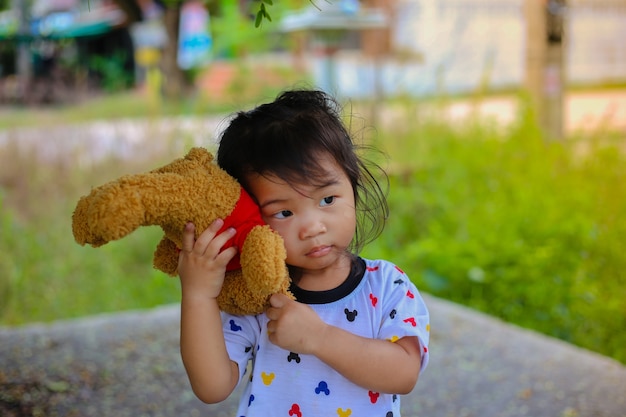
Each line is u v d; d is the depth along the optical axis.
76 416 2.97
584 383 3.28
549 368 3.44
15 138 6.30
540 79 7.07
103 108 9.04
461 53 10.39
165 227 1.49
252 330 1.66
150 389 3.25
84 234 1.34
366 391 1.61
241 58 11.05
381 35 9.83
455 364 3.51
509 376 3.38
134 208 1.32
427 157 6.35
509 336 3.82
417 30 10.23
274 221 1.51
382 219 2.08
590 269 4.48
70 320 4.18
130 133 7.31
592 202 5.10
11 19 12.19
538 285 4.37
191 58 13.62
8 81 13.38
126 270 5.27
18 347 3.61
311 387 1.61
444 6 10.39
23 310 4.59
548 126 7.09
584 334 4.12
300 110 1.57
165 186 1.39
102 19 16.06
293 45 10.66
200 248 1.45
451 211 5.43
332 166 1.52
